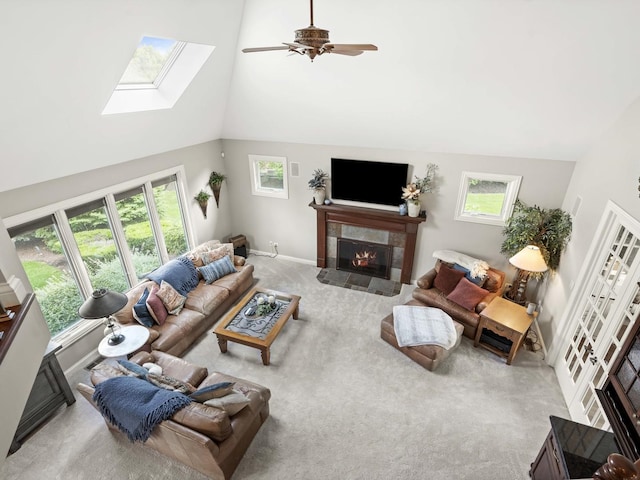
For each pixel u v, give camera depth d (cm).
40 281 386
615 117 362
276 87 470
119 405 278
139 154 463
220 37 387
